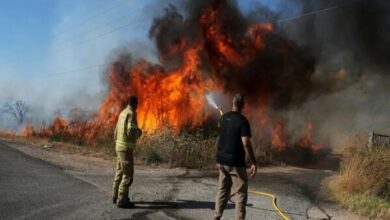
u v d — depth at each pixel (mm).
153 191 9750
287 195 10250
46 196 8539
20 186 9148
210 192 9977
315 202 9758
